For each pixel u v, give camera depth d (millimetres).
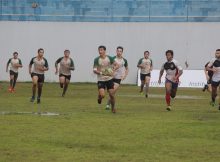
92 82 93812
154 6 94062
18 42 95188
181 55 93062
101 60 39156
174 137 27125
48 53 94938
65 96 58781
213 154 22594
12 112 38750
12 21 95000
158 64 93500
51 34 94938
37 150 22875
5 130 28688
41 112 39062
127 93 67625
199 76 87562
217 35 92188
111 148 23734
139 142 25438
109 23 94250
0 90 69000
